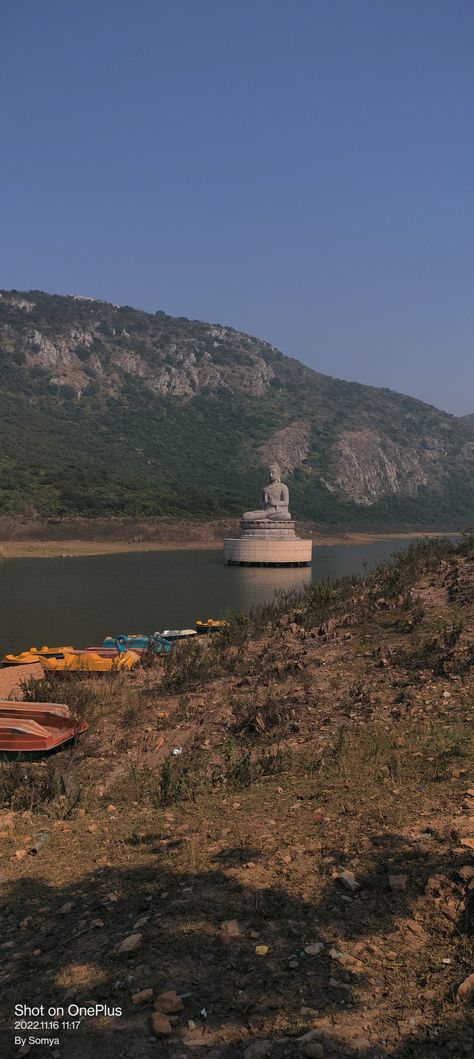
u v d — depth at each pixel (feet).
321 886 24.85
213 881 26.12
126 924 23.89
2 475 515.50
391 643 65.72
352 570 300.81
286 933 22.25
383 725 45.85
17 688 77.41
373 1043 17.42
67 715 54.29
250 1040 17.93
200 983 20.22
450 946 20.80
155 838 32.24
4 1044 18.51
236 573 279.28
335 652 66.64
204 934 22.52
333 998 19.10
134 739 51.70
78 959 22.07
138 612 161.68
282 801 34.78
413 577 90.89
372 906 23.21
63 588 215.92
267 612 97.40
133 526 473.26
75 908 25.81
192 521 510.99
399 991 19.19
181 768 44.09
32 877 29.43
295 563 320.50
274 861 27.32
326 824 30.50
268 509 334.44
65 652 94.38
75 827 35.65
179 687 65.16
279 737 47.62
